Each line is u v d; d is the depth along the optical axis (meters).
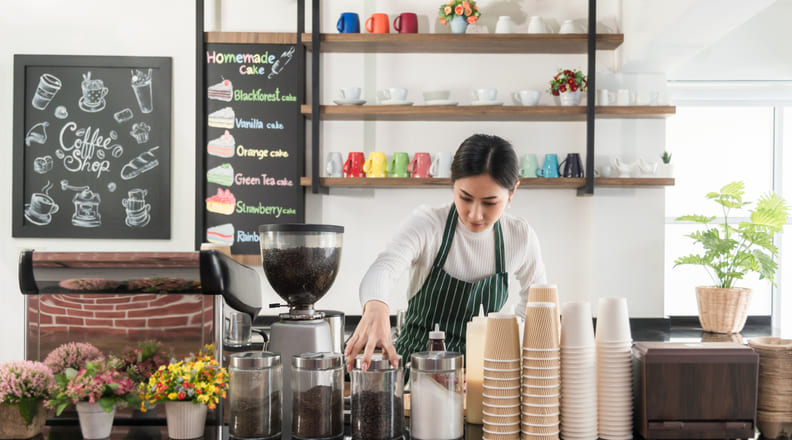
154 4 3.50
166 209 3.50
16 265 3.49
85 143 3.49
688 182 3.77
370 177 3.29
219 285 1.23
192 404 1.19
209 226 3.49
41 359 1.26
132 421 1.26
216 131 3.49
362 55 3.52
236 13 3.51
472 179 1.50
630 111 3.29
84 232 3.49
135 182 3.50
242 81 3.49
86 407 1.18
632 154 3.45
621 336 1.18
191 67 3.51
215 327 1.25
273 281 1.30
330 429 1.17
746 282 3.77
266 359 1.17
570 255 3.50
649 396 1.15
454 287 1.78
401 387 1.20
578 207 3.51
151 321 1.25
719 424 1.15
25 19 3.49
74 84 3.49
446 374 1.15
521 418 1.16
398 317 2.64
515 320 1.17
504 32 3.31
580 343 1.16
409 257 1.70
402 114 3.31
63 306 1.26
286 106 3.49
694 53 3.12
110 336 1.25
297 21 3.46
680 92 3.77
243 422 1.16
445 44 3.33
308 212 3.54
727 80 3.72
